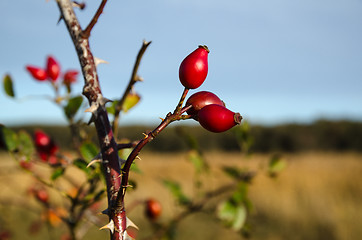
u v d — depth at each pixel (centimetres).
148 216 47
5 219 54
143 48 28
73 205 30
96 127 23
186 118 23
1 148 31
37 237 73
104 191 29
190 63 24
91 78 23
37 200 40
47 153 34
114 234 21
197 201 44
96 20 23
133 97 33
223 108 23
